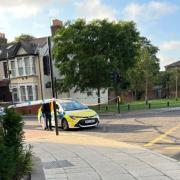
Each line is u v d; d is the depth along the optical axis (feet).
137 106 121.29
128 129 57.67
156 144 40.86
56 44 116.47
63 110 64.64
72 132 59.77
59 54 115.34
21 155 25.16
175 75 216.95
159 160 30.71
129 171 27.14
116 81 108.17
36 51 138.51
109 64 109.40
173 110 97.50
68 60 115.96
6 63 144.46
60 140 48.29
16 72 141.69
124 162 30.68
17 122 24.56
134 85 179.01
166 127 56.24
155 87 218.18
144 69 173.47
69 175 26.89
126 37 113.80
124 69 115.65
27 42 143.33
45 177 26.23
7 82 143.64
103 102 153.89
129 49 114.62
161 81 222.07
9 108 25.91
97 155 34.86
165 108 105.91
